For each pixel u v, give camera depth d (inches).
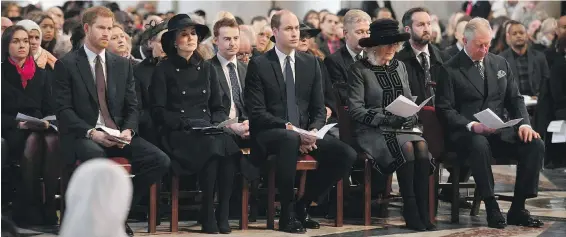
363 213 911.7
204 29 908.6
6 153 849.5
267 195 895.7
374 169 941.2
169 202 909.2
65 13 1349.7
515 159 922.7
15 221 863.7
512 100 942.4
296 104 884.6
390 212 1014.4
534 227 895.1
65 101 818.2
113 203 223.6
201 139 844.0
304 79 890.1
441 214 1000.2
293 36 881.5
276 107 878.4
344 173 860.0
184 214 951.6
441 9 1894.7
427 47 1026.1
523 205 909.8
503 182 1318.9
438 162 922.7
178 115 859.4
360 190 923.4
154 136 871.7
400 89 895.1
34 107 887.7
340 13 1553.9
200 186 850.1
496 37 1553.9
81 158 789.9
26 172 852.6
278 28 886.4
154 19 1124.5
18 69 883.4
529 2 1836.9
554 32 1640.0
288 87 885.2
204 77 876.6
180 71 868.0
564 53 1418.6
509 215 915.4
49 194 869.8
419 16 1005.2
